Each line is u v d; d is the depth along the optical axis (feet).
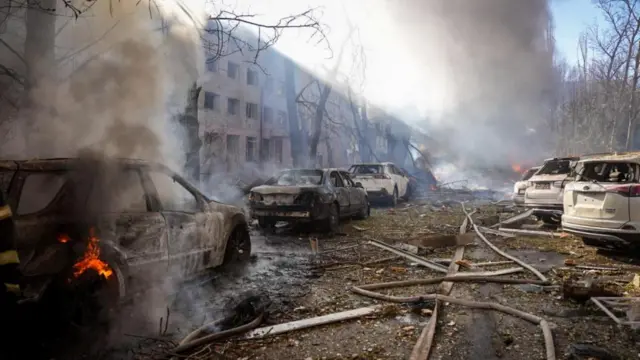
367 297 15.98
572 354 10.96
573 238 28.27
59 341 11.23
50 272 11.02
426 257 23.24
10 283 8.33
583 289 15.34
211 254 16.88
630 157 22.15
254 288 17.08
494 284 17.93
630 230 20.68
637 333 12.24
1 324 9.95
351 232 31.71
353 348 11.55
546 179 33.45
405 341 11.99
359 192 38.29
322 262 21.74
